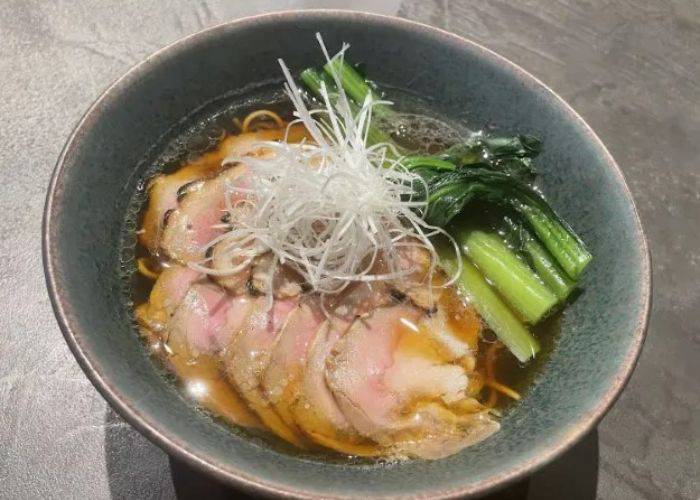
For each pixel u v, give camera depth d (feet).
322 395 0.68
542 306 0.75
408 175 0.75
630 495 0.72
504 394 0.71
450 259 0.79
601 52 1.15
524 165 0.84
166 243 0.76
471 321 0.75
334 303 0.72
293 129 0.90
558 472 0.72
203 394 0.67
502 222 0.82
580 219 0.79
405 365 0.70
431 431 0.67
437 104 0.92
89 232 0.69
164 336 0.70
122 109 0.75
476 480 0.54
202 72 0.84
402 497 0.51
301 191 0.71
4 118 0.92
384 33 0.87
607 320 0.69
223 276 0.73
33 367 0.74
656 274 0.91
